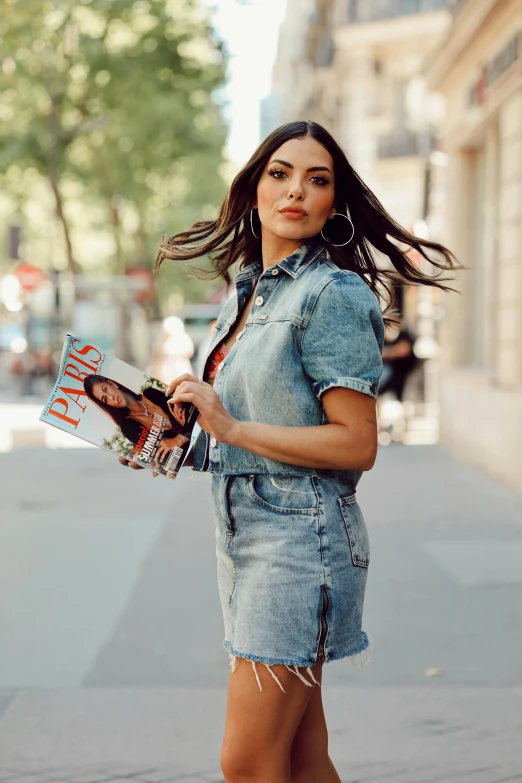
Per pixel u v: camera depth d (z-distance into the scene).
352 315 2.35
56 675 4.87
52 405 2.46
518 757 3.86
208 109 28.45
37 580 6.71
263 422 2.40
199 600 6.18
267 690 2.36
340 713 4.34
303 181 2.46
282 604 2.35
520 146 10.69
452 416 13.72
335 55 29.16
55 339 26.75
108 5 24.36
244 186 2.57
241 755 2.39
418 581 6.57
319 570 2.36
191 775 3.72
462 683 4.71
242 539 2.42
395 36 25.75
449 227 14.56
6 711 4.40
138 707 4.44
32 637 5.47
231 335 2.60
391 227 2.62
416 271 2.72
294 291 2.42
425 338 20.86
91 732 4.15
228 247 2.79
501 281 11.46
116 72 25.08
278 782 2.39
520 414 10.30
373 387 2.34
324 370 2.33
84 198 36.59
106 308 29.02
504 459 10.89
